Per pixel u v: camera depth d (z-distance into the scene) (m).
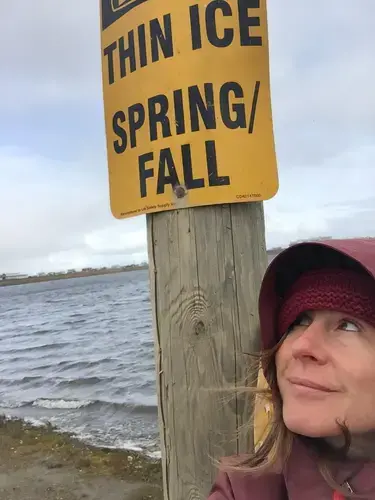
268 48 0.71
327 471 0.46
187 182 0.69
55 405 5.62
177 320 0.70
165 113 0.70
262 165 0.69
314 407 0.45
